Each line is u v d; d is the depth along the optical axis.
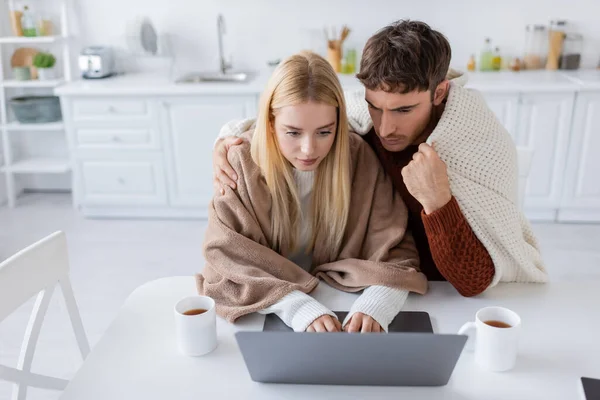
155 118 3.27
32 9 3.64
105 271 2.87
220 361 1.06
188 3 3.56
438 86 1.23
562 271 2.80
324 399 0.96
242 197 1.30
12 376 1.13
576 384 0.98
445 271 1.24
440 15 3.47
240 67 3.68
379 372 0.97
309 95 1.14
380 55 1.16
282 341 0.92
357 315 1.15
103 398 0.97
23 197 3.94
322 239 1.36
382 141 1.30
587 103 3.05
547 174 3.21
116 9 3.61
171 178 3.39
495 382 0.99
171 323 1.17
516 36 3.48
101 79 3.50
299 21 3.56
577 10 3.40
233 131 1.49
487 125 1.27
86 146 3.37
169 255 3.03
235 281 1.22
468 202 1.24
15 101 3.61
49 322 2.41
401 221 1.34
